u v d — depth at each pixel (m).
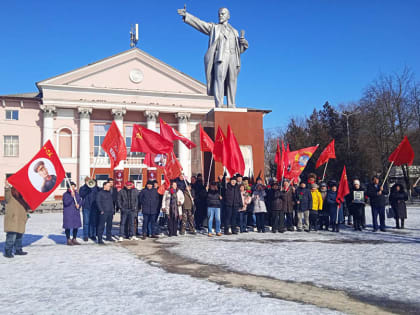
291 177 13.21
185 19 15.41
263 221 11.94
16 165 36.84
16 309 4.36
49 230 13.85
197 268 6.59
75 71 37.59
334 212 11.99
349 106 51.72
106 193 10.24
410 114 32.31
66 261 7.34
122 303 4.55
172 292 5.03
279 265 6.75
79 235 12.28
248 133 13.49
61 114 37.81
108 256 7.91
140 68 39.97
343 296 4.85
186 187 12.11
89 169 37.31
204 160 14.19
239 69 15.85
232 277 5.90
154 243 9.85
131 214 10.82
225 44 15.41
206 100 41.34
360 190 12.36
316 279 5.73
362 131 37.44
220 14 15.76
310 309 4.29
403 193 12.73
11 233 7.89
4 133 36.69
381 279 5.70
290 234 11.35
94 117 38.81
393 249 8.41
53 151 8.62
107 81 38.88
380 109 33.06
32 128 37.62
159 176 37.00
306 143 38.88
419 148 32.81
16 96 37.84
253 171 13.35
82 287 5.32
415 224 14.16
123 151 11.96
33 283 5.59
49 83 36.78
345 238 10.38
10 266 6.91
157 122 40.78
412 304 4.52
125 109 38.38
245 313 4.14
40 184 8.30
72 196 9.84
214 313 4.14
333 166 32.50
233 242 9.64
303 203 12.03
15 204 8.02
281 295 4.89
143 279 5.77
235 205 11.34
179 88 40.97
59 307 4.41
